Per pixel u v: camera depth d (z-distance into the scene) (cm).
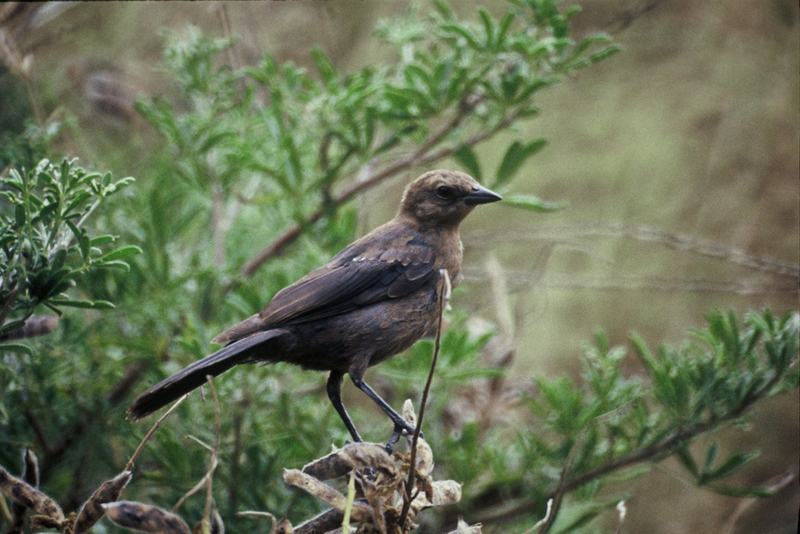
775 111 1794
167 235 1026
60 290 605
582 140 1978
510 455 1123
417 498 591
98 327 1022
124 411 967
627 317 1805
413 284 774
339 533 586
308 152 1179
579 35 1516
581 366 1766
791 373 874
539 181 1970
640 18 1862
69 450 945
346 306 747
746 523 1583
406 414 682
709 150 1844
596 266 1844
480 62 1032
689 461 910
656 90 1912
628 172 1906
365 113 1053
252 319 722
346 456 547
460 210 807
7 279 592
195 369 643
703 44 1850
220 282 1043
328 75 1091
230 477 941
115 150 1290
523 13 1045
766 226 1747
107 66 1306
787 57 1780
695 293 1788
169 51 1095
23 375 880
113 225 1048
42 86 1253
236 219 1269
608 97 1962
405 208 831
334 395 758
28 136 953
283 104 1080
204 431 924
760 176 1794
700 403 899
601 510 924
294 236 1110
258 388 952
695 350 988
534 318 1459
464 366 1058
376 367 1045
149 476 906
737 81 1823
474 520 1034
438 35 1059
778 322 949
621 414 934
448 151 1033
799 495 1595
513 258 1883
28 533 741
